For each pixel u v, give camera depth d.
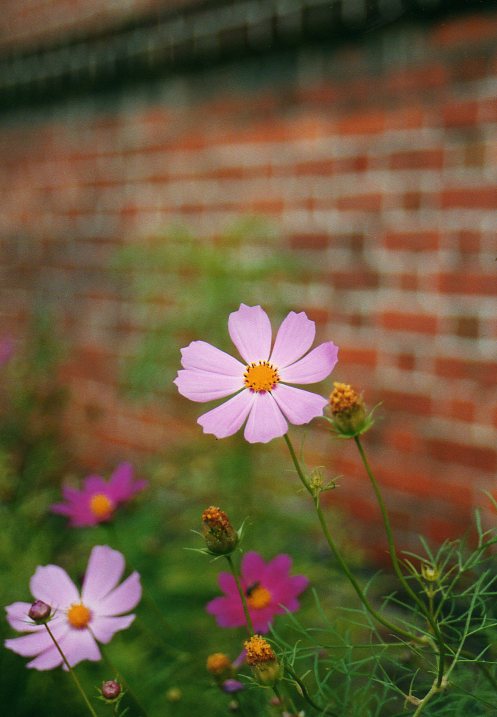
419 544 1.45
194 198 1.76
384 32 1.37
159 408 1.85
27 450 1.56
